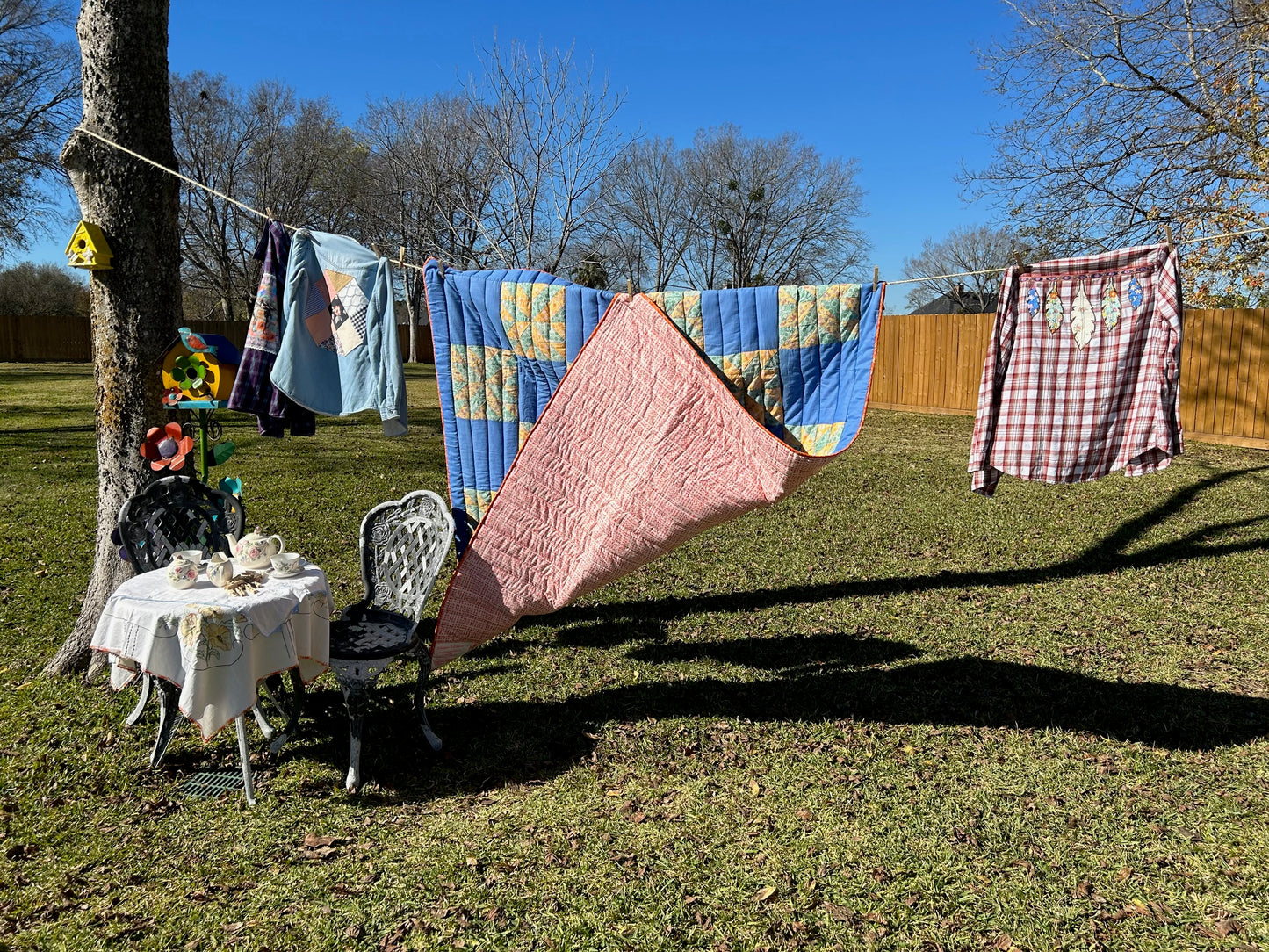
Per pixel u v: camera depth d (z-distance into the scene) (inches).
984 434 158.4
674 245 1534.2
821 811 131.8
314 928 102.8
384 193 1109.1
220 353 156.7
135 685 167.3
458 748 151.6
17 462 407.5
